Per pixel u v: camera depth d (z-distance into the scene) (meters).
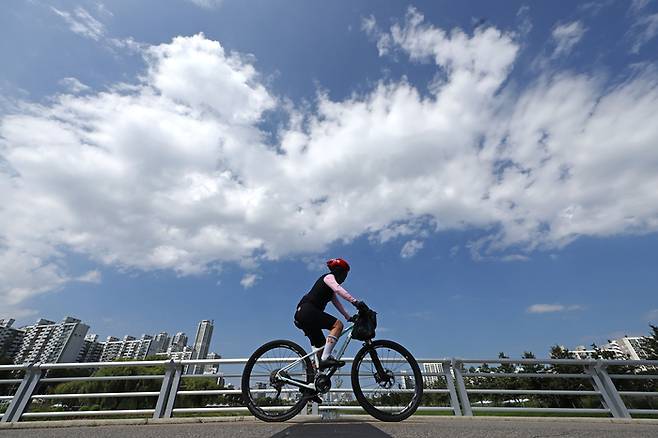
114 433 3.69
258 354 4.11
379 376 3.86
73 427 4.76
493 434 3.15
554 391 6.08
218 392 5.57
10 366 5.80
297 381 3.79
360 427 3.44
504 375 6.25
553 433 3.34
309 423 3.99
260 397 4.06
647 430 3.86
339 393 5.58
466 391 6.04
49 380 5.86
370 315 3.78
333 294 4.02
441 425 3.71
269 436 3.11
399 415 3.76
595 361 6.32
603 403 6.05
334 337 3.73
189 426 4.14
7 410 5.44
